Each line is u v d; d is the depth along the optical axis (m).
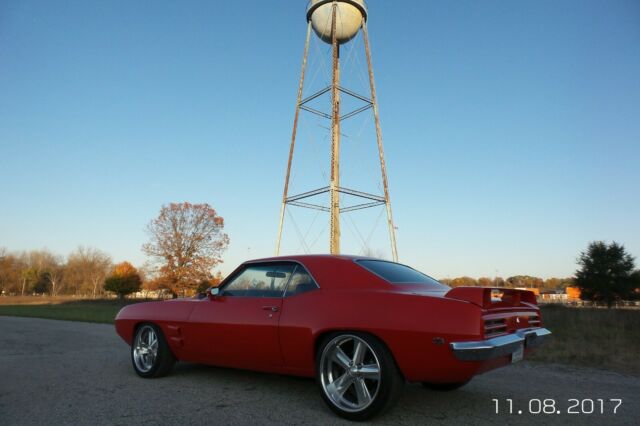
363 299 4.09
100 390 5.02
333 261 4.61
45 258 107.25
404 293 4.00
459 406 4.44
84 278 96.06
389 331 3.79
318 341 4.28
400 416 4.07
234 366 5.03
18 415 4.07
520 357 4.16
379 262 4.86
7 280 96.94
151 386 5.22
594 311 17.72
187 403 4.46
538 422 3.96
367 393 3.89
